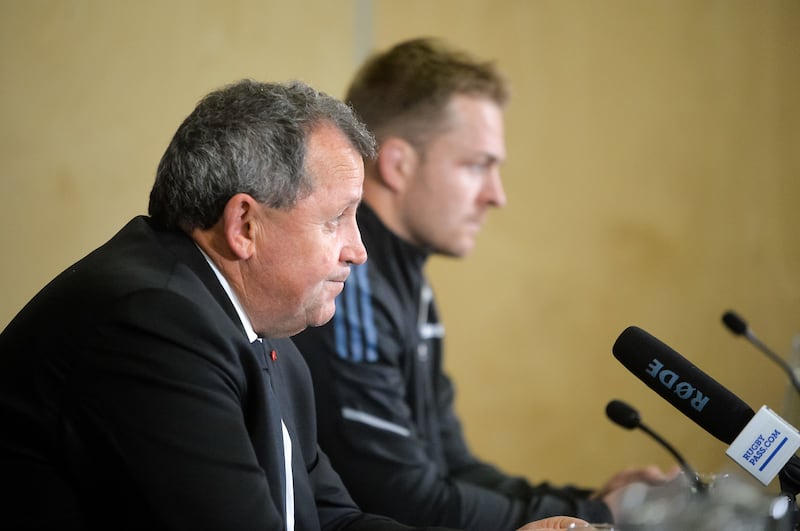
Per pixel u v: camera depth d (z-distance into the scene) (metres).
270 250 3.46
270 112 3.45
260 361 3.65
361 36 8.95
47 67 7.96
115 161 8.17
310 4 8.72
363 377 5.20
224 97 3.52
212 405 3.21
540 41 9.52
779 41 9.60
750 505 2.79
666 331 9.75
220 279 3.51
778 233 9.72
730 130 9.67
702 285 9.76
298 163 3.42
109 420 3.15
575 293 9.72
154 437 3.13
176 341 3.22
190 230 3.52
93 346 3.20
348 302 5.32
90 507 3.23
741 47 9.62
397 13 9.11
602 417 9.79
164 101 8.30
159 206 3.56
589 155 9.65
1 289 7.91
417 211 5.83
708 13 9.59
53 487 3.21
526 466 9.77
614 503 5.19
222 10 8.43
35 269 8.00
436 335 6.27
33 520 3.20
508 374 9.70
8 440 3.23
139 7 8.20
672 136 9.67
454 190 5.83
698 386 3.45
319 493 4.16
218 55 8.44
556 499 5.22
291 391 4.06
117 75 8.16
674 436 9.70
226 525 3.12
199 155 3.42
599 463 9.80
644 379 3.55
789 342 9.73
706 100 9.66
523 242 9.66
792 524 2.87
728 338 9.75
